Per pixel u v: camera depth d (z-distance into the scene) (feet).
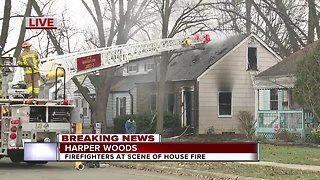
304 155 61.31
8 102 50.44
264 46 111.96
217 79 108.06
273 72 88.12
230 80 108.78
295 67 82.23
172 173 50.29
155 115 106.52
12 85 53.26
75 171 50.67
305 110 78.74
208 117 106.73
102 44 99.09
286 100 97.04
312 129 78.18
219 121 107.65
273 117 85.81
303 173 46.16
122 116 116.67
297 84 75.05
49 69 61.11
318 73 72.59
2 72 53.72
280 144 77.46
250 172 47.32
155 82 116.57
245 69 110.22
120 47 76.59
